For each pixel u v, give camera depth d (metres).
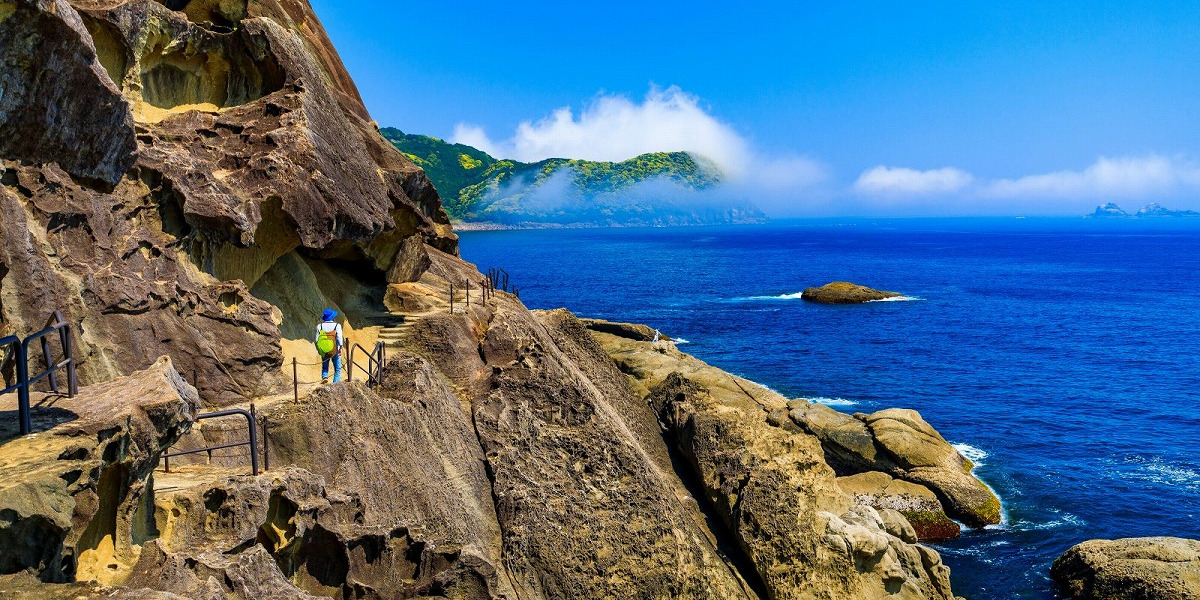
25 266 15.84
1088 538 33.06
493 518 21.33
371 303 31.11
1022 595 28.81
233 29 27.95
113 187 11.57
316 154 24.33
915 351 72.44
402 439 19.86
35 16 8.99
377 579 16.33
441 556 17.28
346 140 27.73
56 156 10.40
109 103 10.54
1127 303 110.88
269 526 14.38
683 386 31.89
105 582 10.12
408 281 34.81
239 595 11.98
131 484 10.50
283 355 21.27
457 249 48.56
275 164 23.28
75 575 9.33
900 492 34.19
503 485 21.72
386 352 27.52
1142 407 53.09
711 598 21.86
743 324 88.38
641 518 22.25
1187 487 38.53
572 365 31.02
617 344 53.16
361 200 26.62
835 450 36.09
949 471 34.97
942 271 171.25
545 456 22.80
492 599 17.28
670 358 45.06
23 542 8.41
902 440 35.59
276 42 26.53
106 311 17.53
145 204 19.81
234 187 22.83
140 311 18.30
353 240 26.16
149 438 10.48
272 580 12.81
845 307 104.00
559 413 24.14
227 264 22.81
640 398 34.44
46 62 9.44
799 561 23.06
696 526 24.16
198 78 27.02
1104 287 134.00
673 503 23.34
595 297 117.00
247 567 12.33
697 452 27.05
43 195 16.86
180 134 23.44
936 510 33.62
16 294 15.58
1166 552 27.00
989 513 34.09
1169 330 86.50
